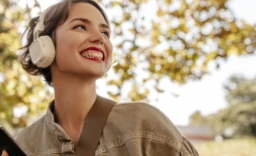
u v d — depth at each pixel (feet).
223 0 22.61
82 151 6.90
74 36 7.01
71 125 7.16
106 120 7.05
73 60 6.96
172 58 22.02
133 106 7.18
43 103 21.12
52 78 7.47
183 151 6.85
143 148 6.76
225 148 48.39
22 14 15.58
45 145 7.20
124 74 20.22
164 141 6.82
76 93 7.09
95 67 6.97
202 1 22.65
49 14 7.36
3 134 5.88
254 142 53.98
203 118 90.07
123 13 20.43
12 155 6.07
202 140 41.34
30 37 7.86
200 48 22.45
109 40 7.40
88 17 7.22
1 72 20.77
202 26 22.54
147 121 6.95
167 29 22.22
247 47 22.81
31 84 20.90
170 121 7.25
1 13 17.51
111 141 6.85
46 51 7.15
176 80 22.18
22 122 21.16
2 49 19.69
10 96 20.84
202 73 22.41
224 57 22.71
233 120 93.15
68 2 7.27
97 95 7.38
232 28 22.76
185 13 22.57
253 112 93.76
